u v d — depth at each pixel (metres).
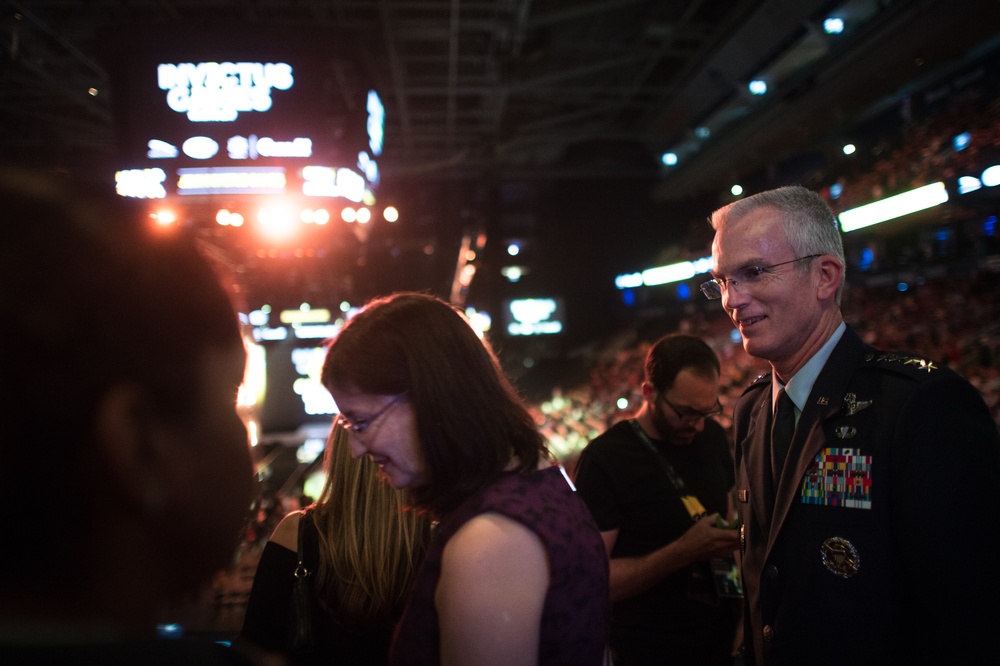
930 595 1.13
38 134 13.84
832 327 1.41
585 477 2.20
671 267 21.28
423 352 0.91
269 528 5.27
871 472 1.24
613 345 22.86
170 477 0.44
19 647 0.38
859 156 13.83
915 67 10.73
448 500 0.90
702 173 17.20
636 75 14.30
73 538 0.39
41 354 0.38
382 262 18.75
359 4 9.80
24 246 0.40
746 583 1.48
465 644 0.78
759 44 12.15
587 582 0.86
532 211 23.27
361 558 1.26
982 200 10.14
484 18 10.45
